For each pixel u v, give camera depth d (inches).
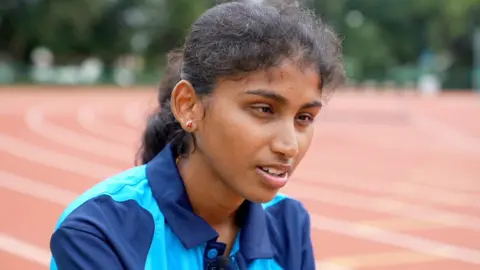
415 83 1492.4
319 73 45.0
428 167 378.3
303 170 358.0
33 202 257.6
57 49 1380.4
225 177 45.9
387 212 256.1
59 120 621.3
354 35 1717.5
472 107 935.0
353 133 578.9
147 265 46.4
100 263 44.2
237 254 50.3
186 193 49.4
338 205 267.1
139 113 722.8
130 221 47.1
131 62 1581.0
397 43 1856.5
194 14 1475.1
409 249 205.6
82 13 1309.1
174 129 54.5
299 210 57.4
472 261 195.2
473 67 1827.0
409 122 697.6
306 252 56.7
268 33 43.1
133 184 49.4
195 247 48.4
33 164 355.6
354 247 206.4
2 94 984.3
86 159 379.2
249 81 43.4
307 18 47.2
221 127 44.4
